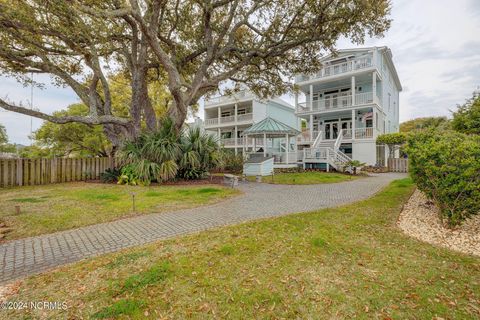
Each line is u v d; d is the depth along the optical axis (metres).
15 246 3.77
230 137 32.28
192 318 2.11
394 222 4.96
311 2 10.04
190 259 3.21
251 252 3.44
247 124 28.47
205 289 2.53
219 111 30.78
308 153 19.28
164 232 4.42
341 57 22.59
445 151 4.49
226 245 3.68
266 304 2.30
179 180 11.50
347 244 3.73
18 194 8.20
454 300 2.33
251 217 5.44
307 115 23.91
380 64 21.53
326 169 18.05
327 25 11.17
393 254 3.39
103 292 2.47
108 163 13.62
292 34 12.33
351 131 21.67
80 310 2.21
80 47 10.96
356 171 16.50
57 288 2.57
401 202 6.88
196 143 11.88
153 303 2.29
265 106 29.42
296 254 3.37
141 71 13.15
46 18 8.84
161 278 2.72
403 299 2.36
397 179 13.12
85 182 11.68
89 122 11.64
